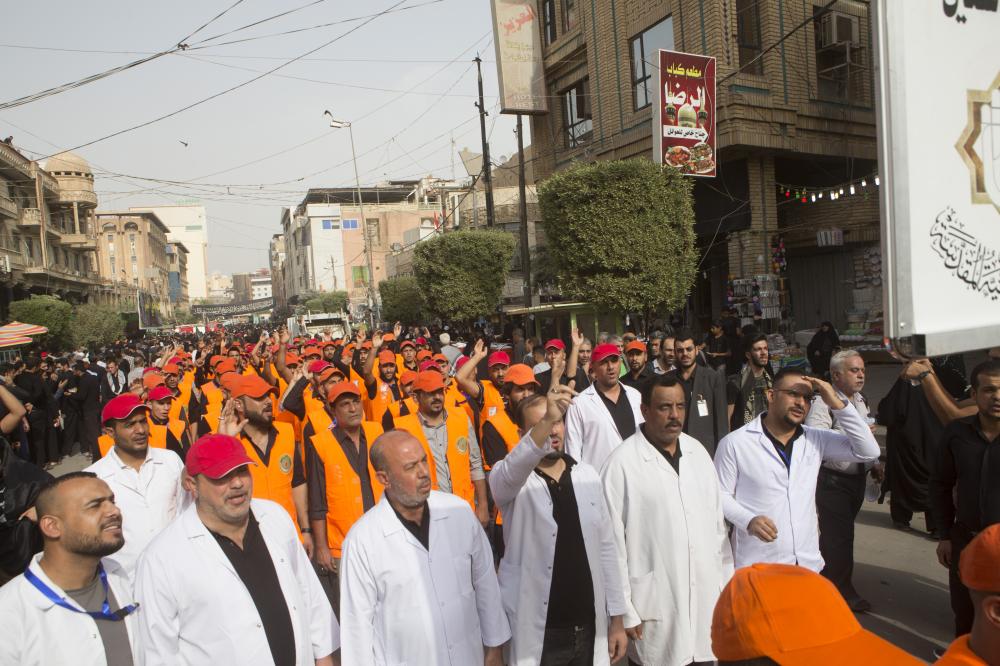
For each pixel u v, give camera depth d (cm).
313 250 8144
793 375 400
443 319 2433
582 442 516
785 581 137
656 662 364
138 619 293
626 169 1301
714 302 2056
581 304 1484
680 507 368
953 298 172
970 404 435
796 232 1955
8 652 271
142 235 9138
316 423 576
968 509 386
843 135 1791
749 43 1658
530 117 2391
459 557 316
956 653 164
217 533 302
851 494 514
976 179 179
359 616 301
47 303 3039
